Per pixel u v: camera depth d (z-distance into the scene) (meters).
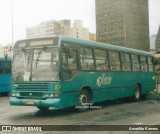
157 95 22.27
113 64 17.39
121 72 18.20
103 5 192.75
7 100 22.70
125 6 184.50
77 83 14.01
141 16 193.88
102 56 16.33
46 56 13.18
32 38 13.70
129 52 19.44
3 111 15.30
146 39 196.50
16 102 13.30
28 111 15.23
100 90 15.91
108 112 14.27
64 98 13.08
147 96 22.48
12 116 13.31
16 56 13.79
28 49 13.61
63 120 11.88
